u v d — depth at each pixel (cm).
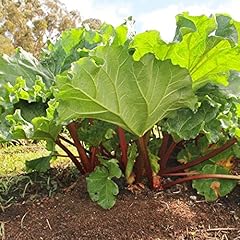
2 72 214
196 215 192
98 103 169
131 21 200
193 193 208
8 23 1431
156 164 202
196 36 165
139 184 203
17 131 183
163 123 191
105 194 188
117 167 191
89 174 203
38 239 177
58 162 267
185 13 175
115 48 159
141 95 170
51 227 183
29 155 337
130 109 174
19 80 199
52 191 212
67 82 160
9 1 1455
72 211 190
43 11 1565
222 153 212
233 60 174
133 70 164
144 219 184
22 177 230
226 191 204
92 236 177
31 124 188
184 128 187
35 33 1523
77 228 180
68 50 228
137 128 183
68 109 169
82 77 160
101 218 184
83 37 225
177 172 211
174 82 170
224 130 199
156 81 168
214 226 189
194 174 207
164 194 202
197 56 171
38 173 237
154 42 166
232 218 196
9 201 206
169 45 166
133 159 200
